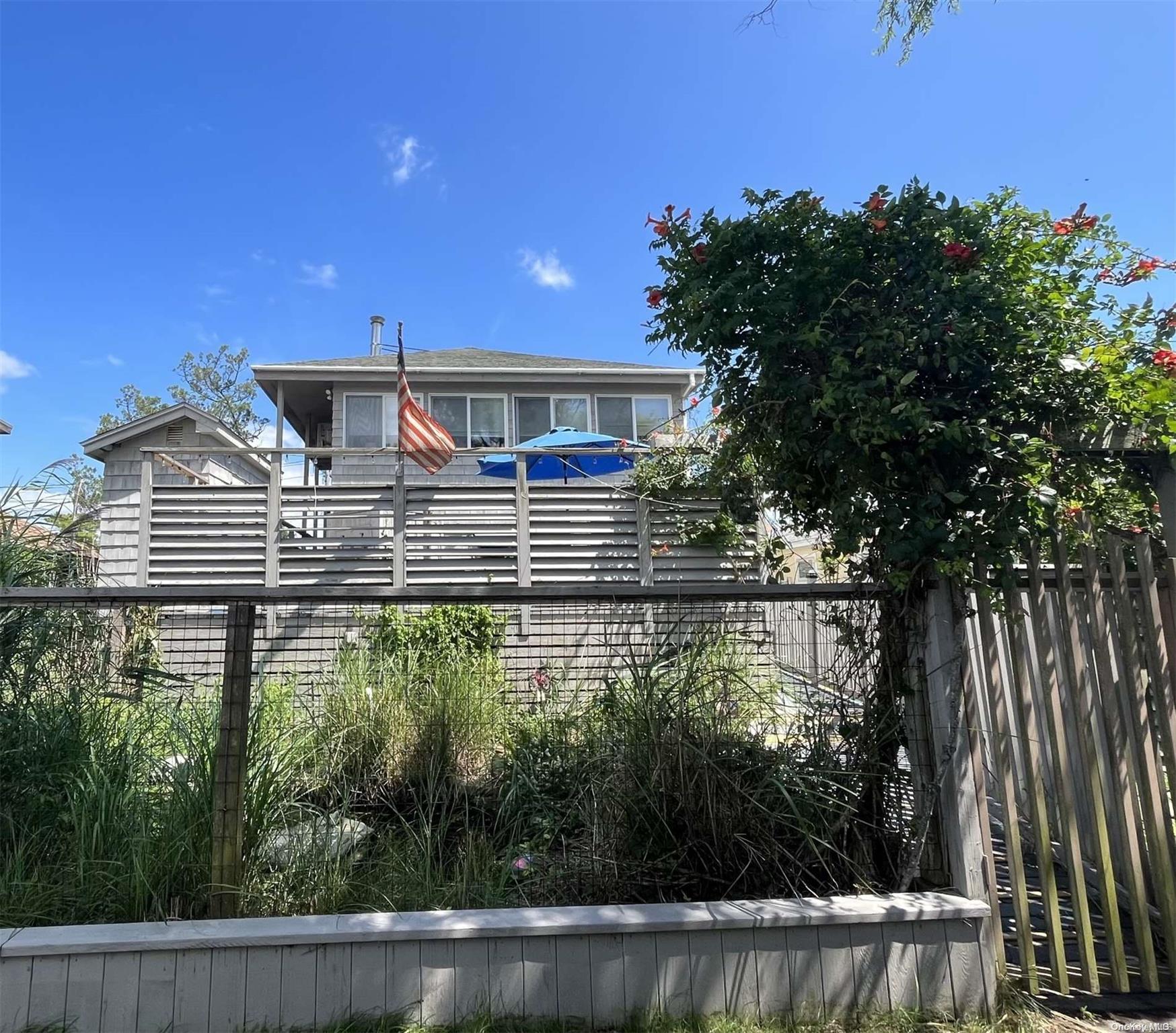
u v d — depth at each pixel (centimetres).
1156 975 296
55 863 317
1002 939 305
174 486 909
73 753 347
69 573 478
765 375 318
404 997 269
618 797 334
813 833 318
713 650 382
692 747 326
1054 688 308
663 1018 273
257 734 345
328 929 269
